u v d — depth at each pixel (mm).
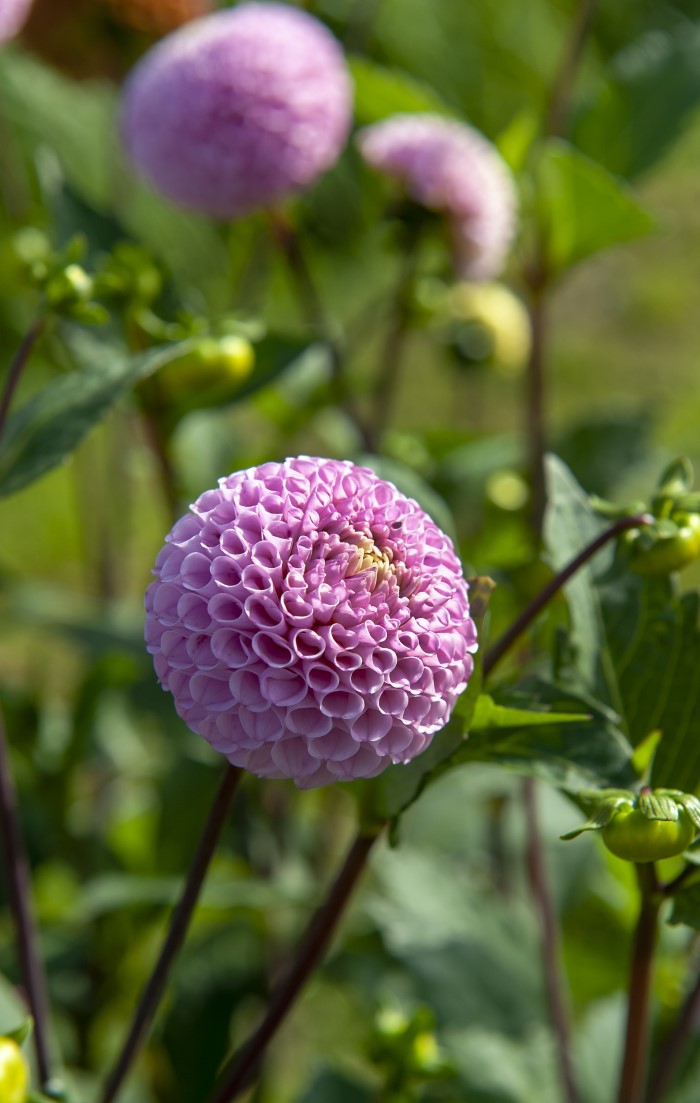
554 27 2922
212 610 577
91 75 1071
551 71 2873
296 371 979
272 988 925
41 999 675
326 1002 1147
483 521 907
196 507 590
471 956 818
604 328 2373
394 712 582
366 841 627
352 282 2348
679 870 646
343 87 876
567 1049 754
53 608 978
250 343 789
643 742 626
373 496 592
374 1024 730
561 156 836
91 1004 920
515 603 740
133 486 1409
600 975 880
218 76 844
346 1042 1097
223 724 580
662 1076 695
